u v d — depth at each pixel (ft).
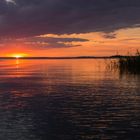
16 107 65.98
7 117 55.93
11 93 89.66
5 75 173.47
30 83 121.60
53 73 185.37
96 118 54.90
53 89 98.78
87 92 89.66
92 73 176.55
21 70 235.81
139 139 42.68
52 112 60.23
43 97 80.74
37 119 54.39
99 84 112.37
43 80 134.82
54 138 43.14
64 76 156.97
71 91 92.58
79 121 52.75
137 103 69.41
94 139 42.86
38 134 45.06
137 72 153.48
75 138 43.29
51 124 50.57
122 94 84.17
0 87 107.34
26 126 49.42
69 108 64.44
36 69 250.78
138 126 49.19
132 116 56.18
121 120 53.26
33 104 69.87
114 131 46.55
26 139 42.65
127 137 43.57
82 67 276.41
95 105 67.62
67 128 48.34
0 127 48.75
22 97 81.20
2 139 42.63
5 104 70.08
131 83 113.19
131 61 155.43
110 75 154.61
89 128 48.21
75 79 136.67
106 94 84.64
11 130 46.96
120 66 160.25
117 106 66.08
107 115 57.21
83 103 70.44
